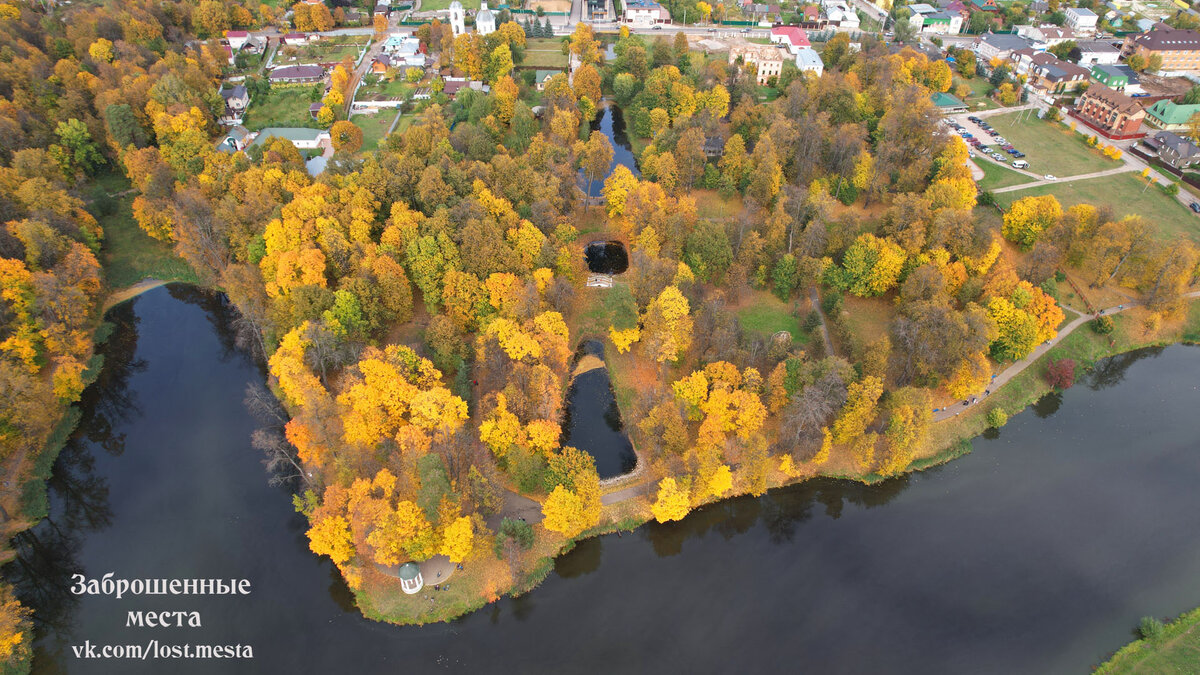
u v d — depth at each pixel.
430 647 109.19
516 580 115.31
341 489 111.44
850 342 149.50
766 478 134.00
